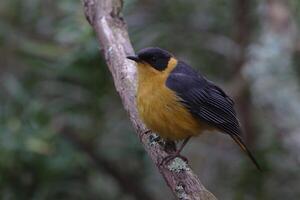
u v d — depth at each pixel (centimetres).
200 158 1375
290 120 1226
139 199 1404
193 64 1384
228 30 1392
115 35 1015
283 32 1239
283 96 1227
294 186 1307
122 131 1355
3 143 1182
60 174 1252
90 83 1294
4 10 1360
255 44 1304
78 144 1357
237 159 1355
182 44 1386
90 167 1355
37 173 1234
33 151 1198
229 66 1384
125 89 987
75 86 1312
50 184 1249
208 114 992
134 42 1344
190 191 852
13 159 1198
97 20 1030
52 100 1313
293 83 1231
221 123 1005
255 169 1298
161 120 950
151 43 1357
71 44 1326
